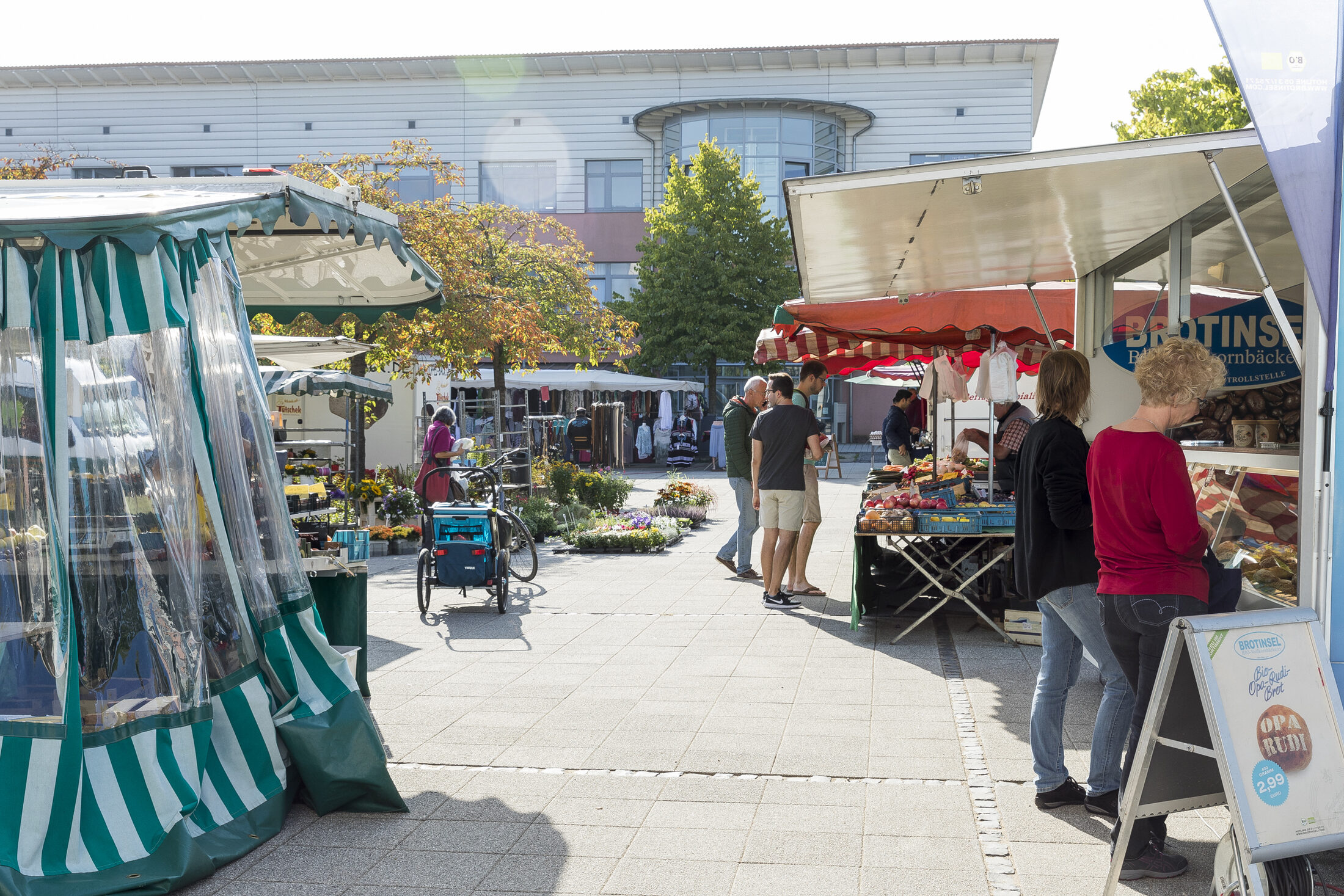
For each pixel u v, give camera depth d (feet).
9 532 11.75
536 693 19.65
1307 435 11.16
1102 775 12.96
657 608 28.53
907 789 14.32
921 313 29.09
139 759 12.01
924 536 24.73
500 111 115.44
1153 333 20.45
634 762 15.65
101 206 12.51
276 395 55.98
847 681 20.25
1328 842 9.62
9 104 117.29
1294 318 14.16
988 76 109.70
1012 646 23.13
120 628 12.28
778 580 28.12
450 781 14.99
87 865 11.25
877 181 14.49
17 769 11.34
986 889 11.27
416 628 26.30
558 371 90.22
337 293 21.62
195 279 13.21
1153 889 11.12
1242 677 9.78
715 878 11.67
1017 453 25.02
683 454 97.04
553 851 12.50
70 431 12.24
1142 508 10.93
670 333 99.96
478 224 65.98
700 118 109.81
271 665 14.17
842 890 11.32
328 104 116.06
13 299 11.89
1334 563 10.97
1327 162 10.63
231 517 14.06
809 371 30.07
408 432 65.41
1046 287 28.94
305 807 14.05
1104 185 15.16
